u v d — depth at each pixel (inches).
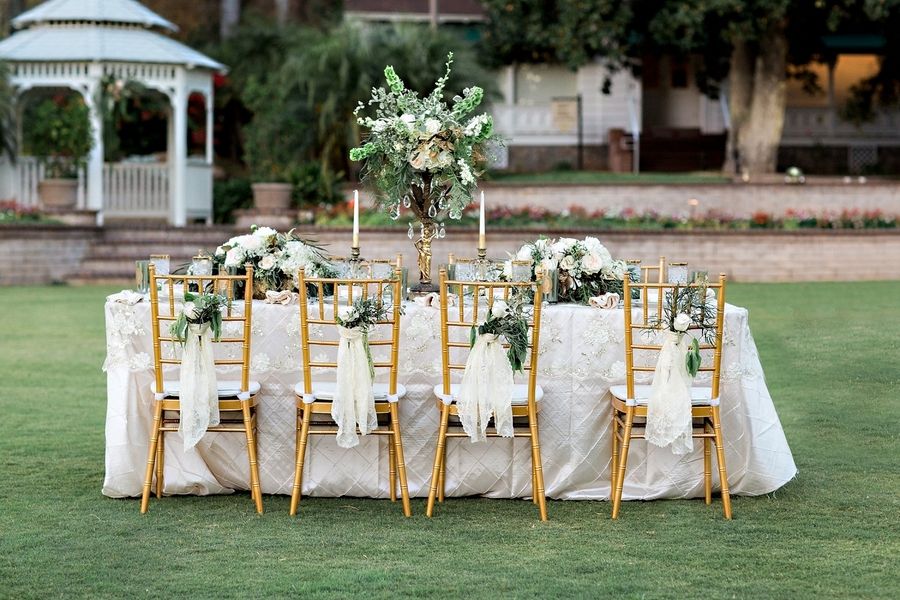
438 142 266.5
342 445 244.7
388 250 734.5
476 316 243.6
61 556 220.1
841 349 456.8
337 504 258.5
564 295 270.4
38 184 776.9
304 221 781.3
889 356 440.8
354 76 824.3
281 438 262.1
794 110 1127.0
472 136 271.4
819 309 577.3
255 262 270.2
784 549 226.1
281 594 199.9
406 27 866.1
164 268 267.3
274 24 1107.3
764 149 937.5
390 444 259.1
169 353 259.9
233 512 251.1
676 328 239.6
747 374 260.2
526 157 1115.9
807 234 748.0
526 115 1115.3
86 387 390.6
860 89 1054.4
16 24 836.0
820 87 1111.0
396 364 248.1
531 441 250.5
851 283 721.6
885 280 746.8
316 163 831.1
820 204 829.8
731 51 957.2
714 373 246.5
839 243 753.0
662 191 839.1
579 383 259.8
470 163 273.1
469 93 270.8
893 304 597.9
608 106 1127.0
